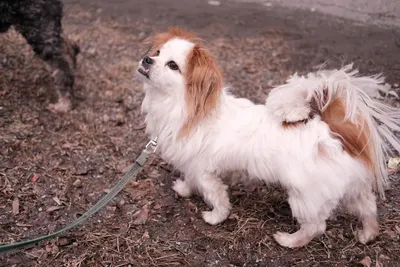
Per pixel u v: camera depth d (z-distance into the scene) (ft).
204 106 2.71
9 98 4.19
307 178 2.59
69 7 6.45
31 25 3.90
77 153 3.67
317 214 2.70
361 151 2.59
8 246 2.49
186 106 2.72
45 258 2.85
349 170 2.58
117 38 5.52
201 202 3.31
